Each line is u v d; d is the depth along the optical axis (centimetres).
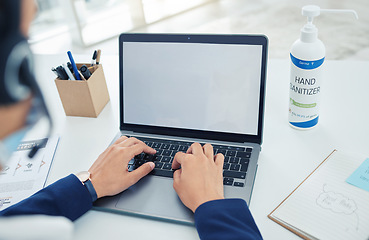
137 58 95
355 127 90
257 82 86
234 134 89
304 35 79
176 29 362
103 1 379
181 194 72
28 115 34
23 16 30
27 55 32
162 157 87
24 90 32
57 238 41
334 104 99
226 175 79
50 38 375
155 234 69
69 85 104
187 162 76
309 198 71
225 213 65
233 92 88
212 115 91
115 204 76
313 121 90
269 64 122
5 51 30
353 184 73
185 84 92
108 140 98
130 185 78
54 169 90
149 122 96
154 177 81
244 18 357
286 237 66
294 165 81
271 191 76
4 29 30
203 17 375
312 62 80
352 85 105
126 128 99
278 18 343
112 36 364
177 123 94
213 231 63
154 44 94
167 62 93
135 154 84
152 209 73
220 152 85
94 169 80
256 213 71
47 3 359
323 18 321
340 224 65
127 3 372
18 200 80
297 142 88
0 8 29
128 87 97
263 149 88
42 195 73
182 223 70
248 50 86
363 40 284
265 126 95
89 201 75
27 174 88
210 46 89
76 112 108
